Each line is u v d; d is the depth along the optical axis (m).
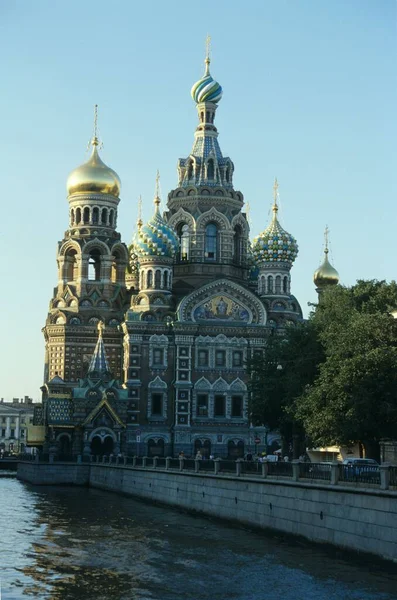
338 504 59.00
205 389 145.12
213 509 80.12
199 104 161.25
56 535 68.31
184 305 145.62
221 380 145.50
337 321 86.56
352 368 72.38
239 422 145.25
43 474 132.12
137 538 67.06
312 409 77.44
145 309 146.62
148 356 145.25
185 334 145.00
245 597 47.28
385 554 53.22
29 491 116.94
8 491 116.19
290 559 57.22
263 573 53.00
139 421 143.88
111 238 160.88
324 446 82.06
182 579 51.53
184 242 156.62
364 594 47.44
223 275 153.38
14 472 172.75
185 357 144.88
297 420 88.88
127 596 47.19
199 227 154.88
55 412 143.75
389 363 72.12
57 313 154.88
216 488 79.88
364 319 76.00
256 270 162.50
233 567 54.84
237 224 158.38
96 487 127.00
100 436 141.38
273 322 151.12
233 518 75.56
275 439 146.00
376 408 72.62
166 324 145.38
